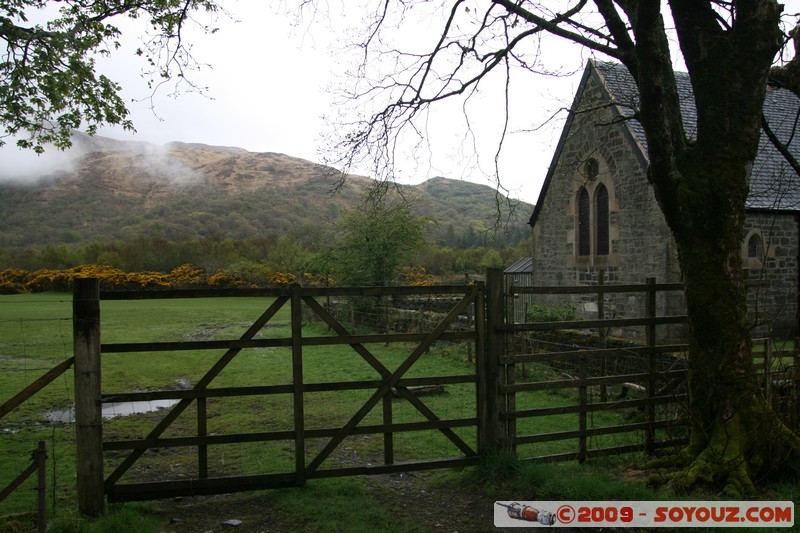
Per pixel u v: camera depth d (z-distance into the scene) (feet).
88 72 34.47
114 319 91.09
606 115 58.49
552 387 20.49
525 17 23.12
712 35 18.99
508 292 20.29
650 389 21.80
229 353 18.08
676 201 18.92
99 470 16.89
